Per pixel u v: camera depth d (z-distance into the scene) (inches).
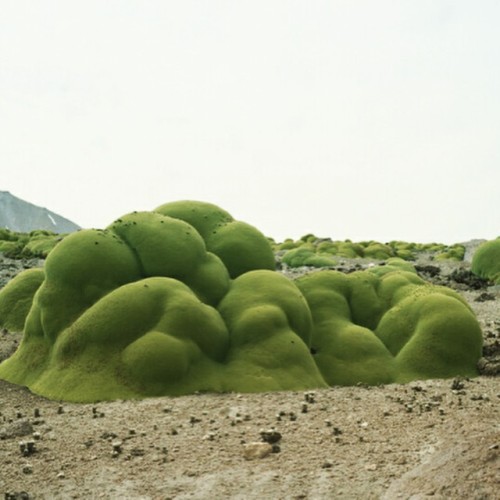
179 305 652.7
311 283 823.1
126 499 363.6
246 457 418.9
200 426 497.0
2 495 373.4
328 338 737.6
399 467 379.9
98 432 491.2
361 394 603.8
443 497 323.9
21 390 644.7
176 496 363.9
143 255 748.6
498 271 1656.0
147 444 457.1
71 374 629.3
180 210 898.7
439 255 2662.4
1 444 468.8
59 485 387.5
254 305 703.7
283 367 645.3
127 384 605.6
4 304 1005.8
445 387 634.8
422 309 759.7
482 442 382.9
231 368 641.0
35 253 2053.4
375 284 843.4
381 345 737.6
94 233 748.6
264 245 877.8
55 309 699.4
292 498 350.0
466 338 730.8
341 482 365.1
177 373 609.3
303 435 463.2
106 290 708.7
